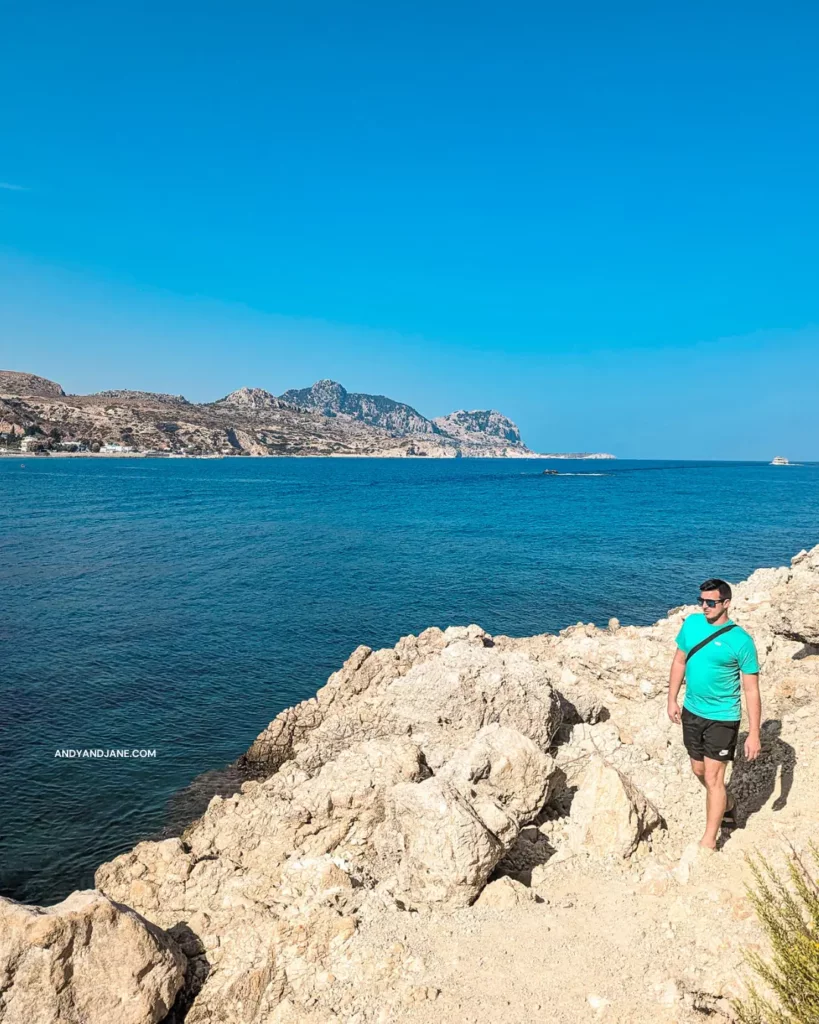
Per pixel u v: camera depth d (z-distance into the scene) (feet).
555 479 631.15
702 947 17.40
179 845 32.17
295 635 91.09
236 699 69.05
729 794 24.20
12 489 367.66
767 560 149.79
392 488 457.27
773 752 26.37
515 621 99.14
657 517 252.83
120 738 59.82
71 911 18.79
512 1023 15.99
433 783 22.89
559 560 151.12
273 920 23.39
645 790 27.73
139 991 18.81
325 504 315.17
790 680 31.63
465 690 34.09
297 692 71.20
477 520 243.40
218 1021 18.86
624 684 38.75
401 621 98.53
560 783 28.94
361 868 26.53
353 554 160.56
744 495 390.21
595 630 59.16
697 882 20.30
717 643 21.40
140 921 19.88
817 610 34.24
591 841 23.97
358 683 55.06
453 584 124.06
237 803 39.27
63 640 87.04
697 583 125.39
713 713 21.52
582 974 17.29
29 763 54.95
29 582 122.42
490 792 25.39
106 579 126.52
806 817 22.27
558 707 33.09
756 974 15.80
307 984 18.93
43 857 43.27
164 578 128.36
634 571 136.98
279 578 129.29
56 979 18.02
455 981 17.54
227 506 297.74
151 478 520.01
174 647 84.99
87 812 48.34
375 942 19.74
